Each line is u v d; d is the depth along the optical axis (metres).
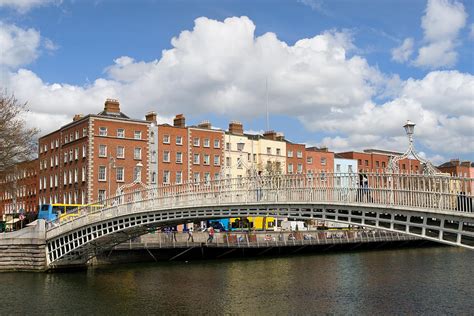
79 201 61.22
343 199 23.97
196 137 68.94
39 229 37.38
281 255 54.81
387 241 64.62
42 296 28.78
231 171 71.81
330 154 84.38
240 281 35.06
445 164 104.88
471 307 26.19
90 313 24.89
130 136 62.78
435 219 21.08
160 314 24.73
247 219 61.91
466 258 51.78
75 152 63.50
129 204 34.16
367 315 24.45
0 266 37.22
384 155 94.06
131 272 38.88
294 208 26.62
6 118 43.22
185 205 31.39
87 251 39.03
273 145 77.31
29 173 77.75
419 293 30.41
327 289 31.88
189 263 45.91
